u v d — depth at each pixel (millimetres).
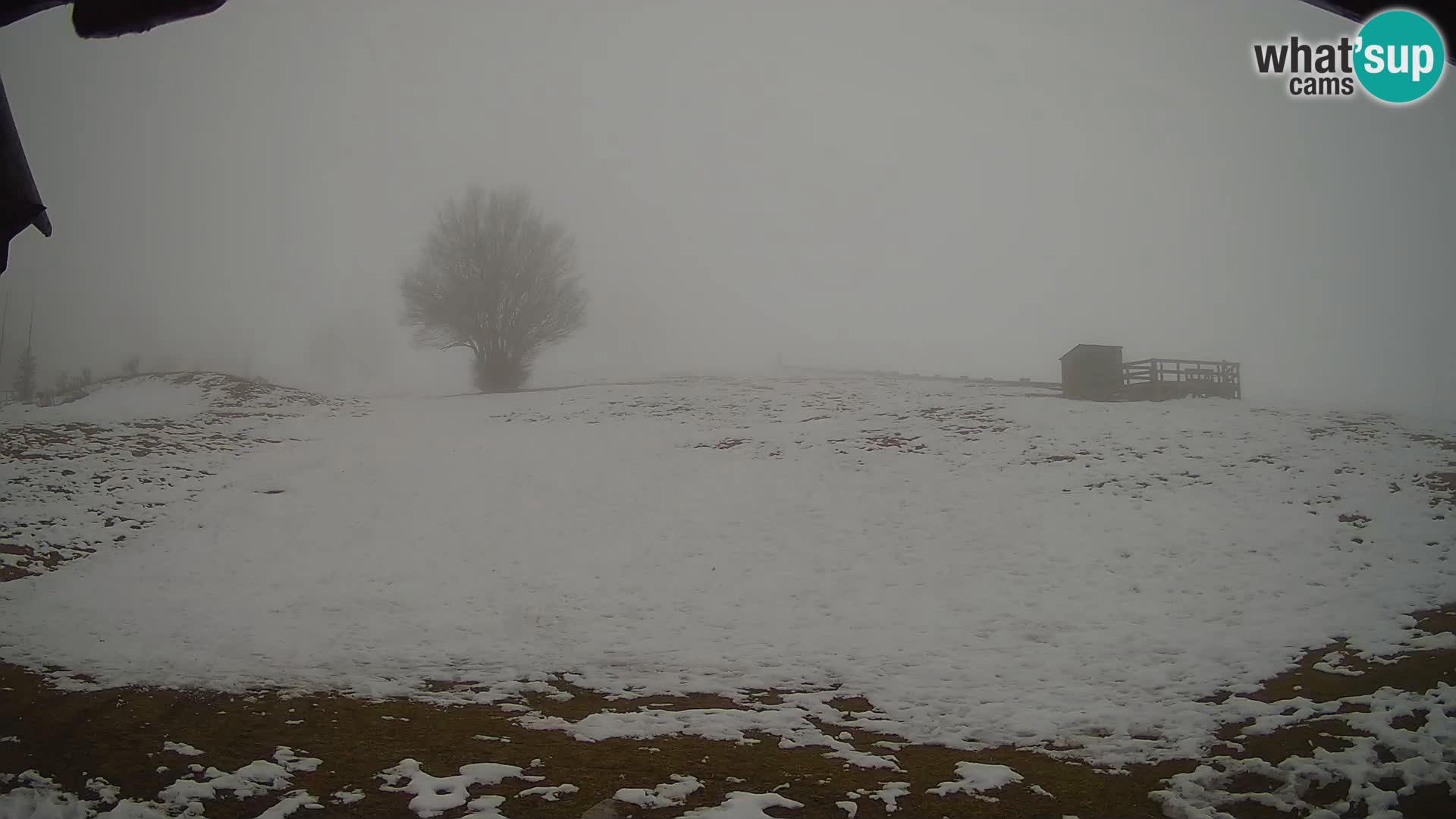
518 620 12430
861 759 7109
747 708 8773
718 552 15617
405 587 13992
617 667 10406
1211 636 10391
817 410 27703
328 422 26844
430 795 6223
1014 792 6352
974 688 9273
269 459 21750
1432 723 6996
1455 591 11078
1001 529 15656
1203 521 14992
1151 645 10297
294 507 18125
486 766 6797
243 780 6473
